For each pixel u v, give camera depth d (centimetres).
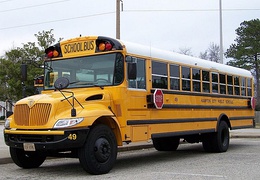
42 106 841
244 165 995
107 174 861
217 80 1355
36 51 3659
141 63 994
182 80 1154
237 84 1504
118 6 2098
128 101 932
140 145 1502
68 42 1002
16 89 3644
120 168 965
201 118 1231
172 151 1425
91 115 834
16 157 945
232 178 804
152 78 1027
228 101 1418
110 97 912
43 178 827
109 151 874
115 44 931
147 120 989
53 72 1018
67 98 857
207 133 1320
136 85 968
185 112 1151
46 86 1023
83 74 965
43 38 3731
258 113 4288
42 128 827
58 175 866
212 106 1303
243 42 5512
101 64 943
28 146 838
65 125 806
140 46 1006
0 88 3809
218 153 1319
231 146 1566
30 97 898
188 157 1214
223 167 966
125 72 930
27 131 841
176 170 926
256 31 5406
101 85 935
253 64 5412
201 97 1241
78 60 978
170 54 1119
